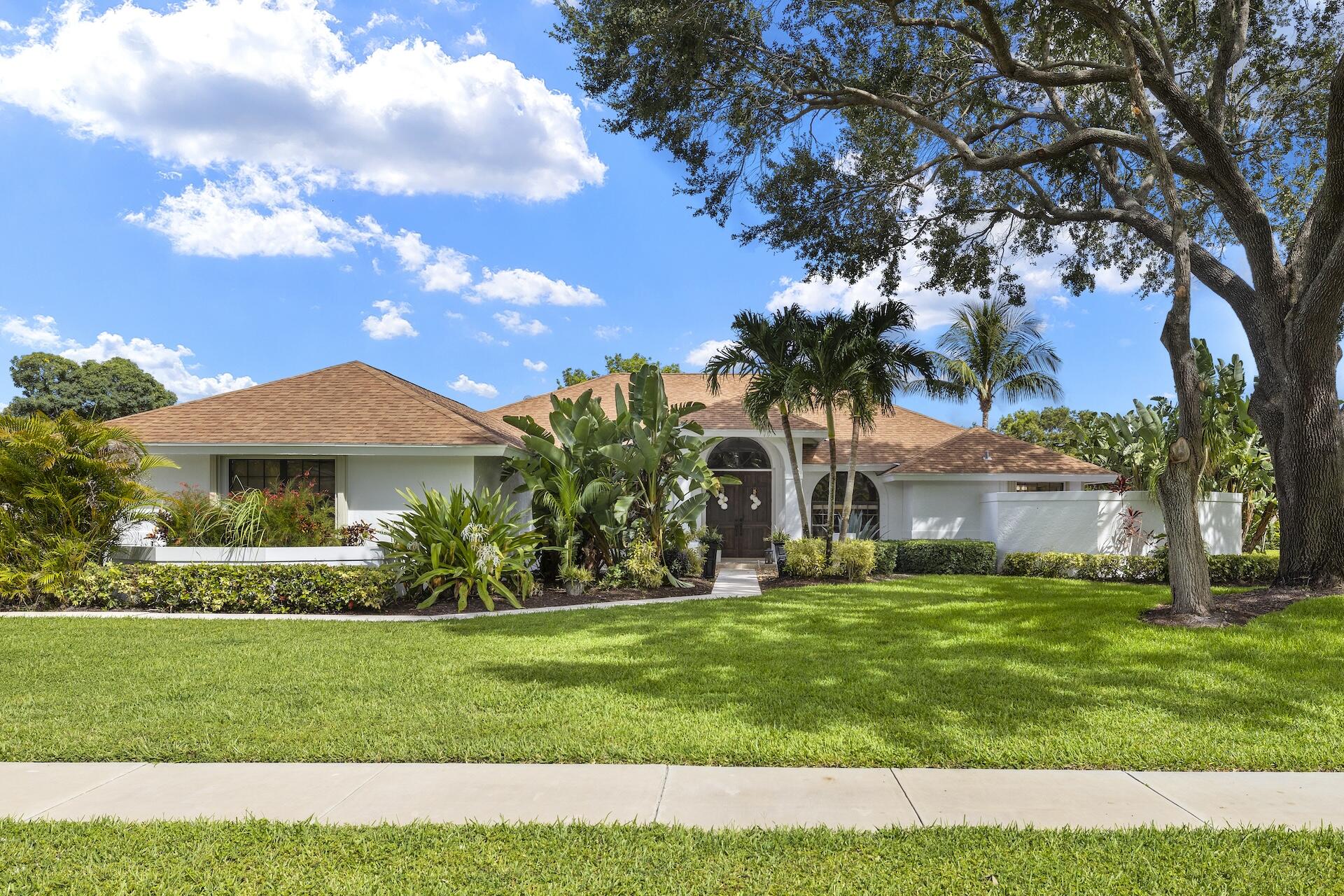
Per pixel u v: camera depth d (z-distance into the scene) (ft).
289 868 11.34
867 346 49.88
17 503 37.78
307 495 44.47
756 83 48.01
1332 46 47.75
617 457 43.98
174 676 23.20
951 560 57.21
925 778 15.11
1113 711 19.35
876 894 10.69
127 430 40.65
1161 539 56.80
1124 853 11.81
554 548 43.42
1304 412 38.50
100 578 37.47
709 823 12.91
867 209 57.72
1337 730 17.80
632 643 28.60
